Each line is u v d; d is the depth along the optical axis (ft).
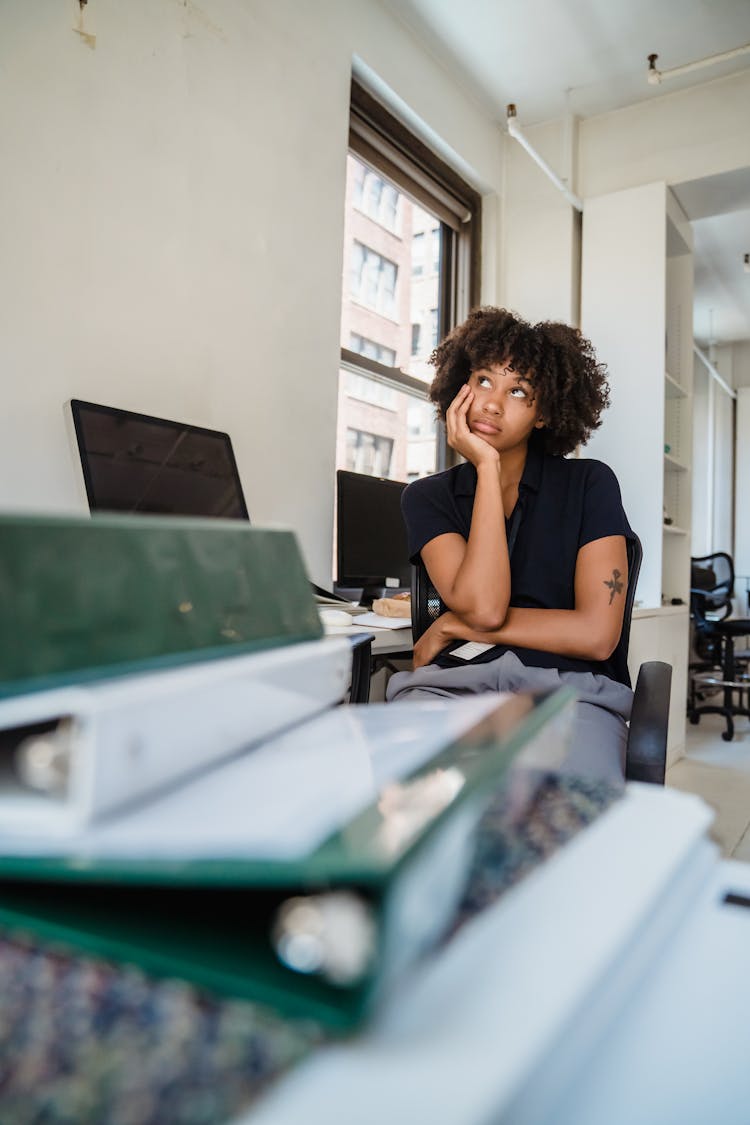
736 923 1.00
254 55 7.41
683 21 10.05
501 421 4.48
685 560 12.76
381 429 18.22
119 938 0.65
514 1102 0.59
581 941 0.73
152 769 0.75
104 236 5.93
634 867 0.90
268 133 7.56
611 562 4.15
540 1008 0.62
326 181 8.33
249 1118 0.49
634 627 9.46
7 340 5.27
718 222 15.31
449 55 10.69
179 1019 0.61
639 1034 0.88
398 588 7.84
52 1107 0.51
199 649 0.96
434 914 0.62
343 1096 0.52
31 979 0.67
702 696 16.11
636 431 11.27
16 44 5.33
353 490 7.44
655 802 1.14
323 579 8.05
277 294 7.61
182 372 6.58
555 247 12.09
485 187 12.20
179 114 6.59
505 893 0.82
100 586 0.83
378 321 11.19
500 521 4.17
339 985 0.56
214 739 0.89
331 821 0.63
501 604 4.01
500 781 0.79
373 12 9.34
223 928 0.64
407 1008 0.62
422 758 0.85
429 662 4.36
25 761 0.71
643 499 11.16
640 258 11.43
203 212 6.81
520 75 11.16
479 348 4.59
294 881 0.54
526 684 3.67
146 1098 0.51
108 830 0.65
